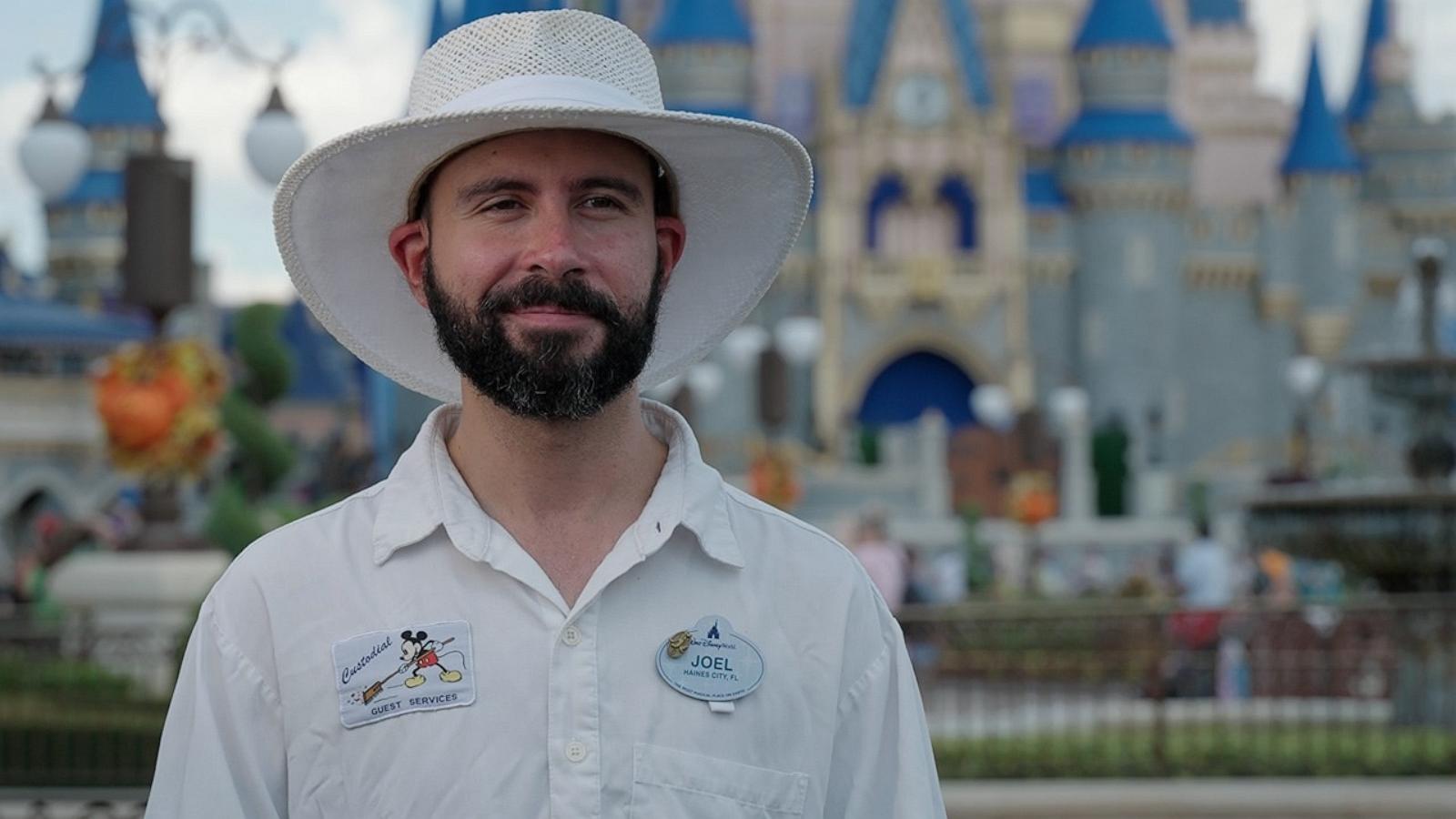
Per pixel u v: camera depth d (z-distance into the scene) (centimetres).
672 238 337
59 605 1566
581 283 296
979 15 8606
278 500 1927
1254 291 8456
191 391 1552
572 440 303
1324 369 7806
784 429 7475
